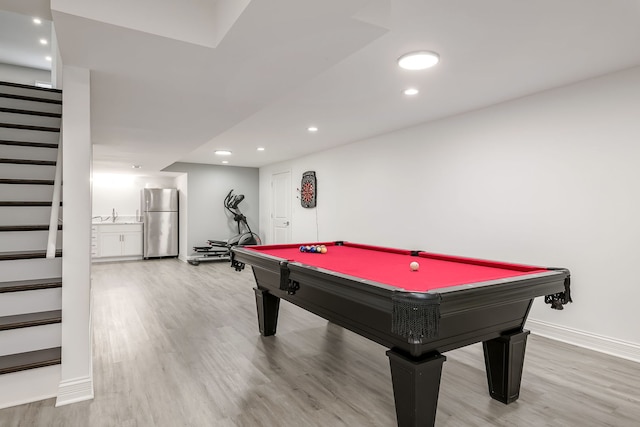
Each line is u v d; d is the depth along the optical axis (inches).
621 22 78.6
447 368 99.4
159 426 70.9
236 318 145.0
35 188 106.7
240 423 72.3
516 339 79.0
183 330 129.9
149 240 313.0
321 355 108.1
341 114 152.8
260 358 105.3
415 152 172.1
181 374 94.3
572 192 116.4
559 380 91.7
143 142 171.6
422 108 143.3
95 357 105.1
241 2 59.6
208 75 88.0
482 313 71.0
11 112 121.1
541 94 124.0
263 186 329.1
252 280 222.8
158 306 162.2
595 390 86.4
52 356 79.1
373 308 67.1
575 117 115.6
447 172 156.4
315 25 63.9
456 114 151.6
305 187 259.1
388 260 105.6
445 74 108.9
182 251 316.8
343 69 104.7
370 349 113.3
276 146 226.5
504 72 107.2
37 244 97.5
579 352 110.3
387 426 71.7
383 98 131.0
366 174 203.3
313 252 126.3
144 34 67.8
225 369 97.6
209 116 126.3
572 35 84.8
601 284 110.5
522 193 129.5
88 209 81.8
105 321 139.8
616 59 98.4
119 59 79.0
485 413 76.1
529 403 80.3
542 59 98.3
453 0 69.9
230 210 318.3
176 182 344.5
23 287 80.8
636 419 74.1
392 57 96.8
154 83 93.8
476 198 144.6
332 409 77.9
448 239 155.9
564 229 118.4
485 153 141.4
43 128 120.3
